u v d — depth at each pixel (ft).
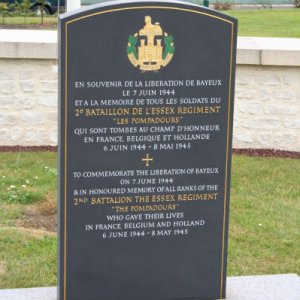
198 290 13.01
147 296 12.84
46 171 21.33
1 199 18.97
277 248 16.79
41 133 23.91
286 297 13.20
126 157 12.24
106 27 11.75
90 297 12.61
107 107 12.00
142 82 12.03
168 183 12.49
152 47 11.96
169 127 12.30
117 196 12.35
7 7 44.57
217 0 52.90
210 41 12.14
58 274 12.45
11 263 15.34
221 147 12.55
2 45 22.98
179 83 12.17
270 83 23.93
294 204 19.66
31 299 12.90
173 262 12.81
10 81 23.44
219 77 12.30
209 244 12.88
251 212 18.86
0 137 23.77
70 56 11.73
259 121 24.18
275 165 22.70
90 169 12.15
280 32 37.52
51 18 46.06
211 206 12.75
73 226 12.30
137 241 12.60
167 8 11.89
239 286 13.55
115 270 12.62
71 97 11.85
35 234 16.88
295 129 24.23
